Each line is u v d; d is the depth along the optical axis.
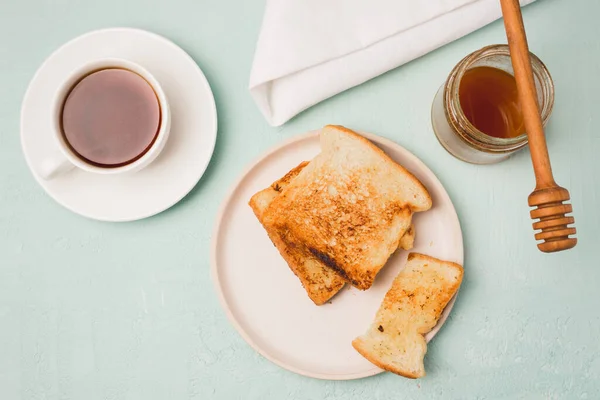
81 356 0.57
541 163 0.46
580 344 0.56
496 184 0.56
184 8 0.57
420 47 0.54
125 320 0.57
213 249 0.54
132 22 0.57
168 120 0.51
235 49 0.57
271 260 0.55
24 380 0.57
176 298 0.56
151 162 0.54
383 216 0.53
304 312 0.55
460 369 0.56
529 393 0.56
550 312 0.56
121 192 0.54
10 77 0.57
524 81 0.46
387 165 0.53
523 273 0.56
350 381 0.56
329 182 0.54
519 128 0.51
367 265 0.53
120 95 0.51
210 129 0.54
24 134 0.53
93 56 0.54
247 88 0.56
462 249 0.53
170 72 0.53
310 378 0.56
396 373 0.53
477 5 0.53
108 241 0.57
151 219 0.56
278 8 0.52
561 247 0.46
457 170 0.56
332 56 0.53
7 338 0.57
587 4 0.56
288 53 0.52
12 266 0.57
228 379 0.56
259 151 0.56
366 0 0.53
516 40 0.46
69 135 0.51
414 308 0.53
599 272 0.56
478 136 0.48
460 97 0.52
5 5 0.57
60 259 0.57
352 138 0.53
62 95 0.50
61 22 0.57
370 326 0.54
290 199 0.54
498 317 0.56
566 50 0.56
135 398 0.57
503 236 0.56
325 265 0.54
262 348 0.54
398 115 0.56
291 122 0.56
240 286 0.55
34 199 0.57
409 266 0.54
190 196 0.56
